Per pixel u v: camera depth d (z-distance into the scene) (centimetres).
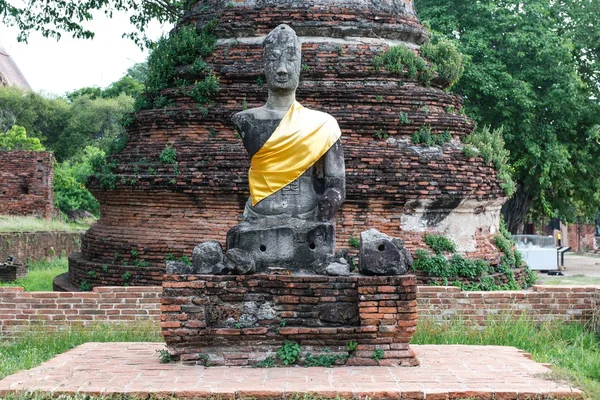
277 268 887
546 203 2934
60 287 1653
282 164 912
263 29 1585
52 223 3322
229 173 1480
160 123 1577
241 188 1466
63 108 5825
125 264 1548
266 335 855
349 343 858
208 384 752
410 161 1504
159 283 1499
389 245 875
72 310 1287
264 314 866
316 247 900
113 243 1577
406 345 864
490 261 1577
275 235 900
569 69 2811
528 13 2862
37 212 3462
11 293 1283
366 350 859
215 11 1633
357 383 758
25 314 1282
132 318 1292
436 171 1509
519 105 2775
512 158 2880
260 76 1556
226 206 1495
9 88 5900
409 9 1708
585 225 4806
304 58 1562
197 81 1595
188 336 857
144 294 1295
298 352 855
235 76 1562
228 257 872
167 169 1510
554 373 812
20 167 3462
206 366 853
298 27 1572
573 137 3028
